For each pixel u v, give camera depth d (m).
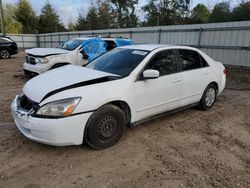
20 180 3.03
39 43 37.78
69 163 3.41
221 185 3.02
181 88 4.90
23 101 3.76
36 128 3.33
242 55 12.86
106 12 50.38
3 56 19.36
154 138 4.27
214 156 3.72
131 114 4.11
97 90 3.65
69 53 8.95
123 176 3.15
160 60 4.59
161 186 2.96
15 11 54.34
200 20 43.53
